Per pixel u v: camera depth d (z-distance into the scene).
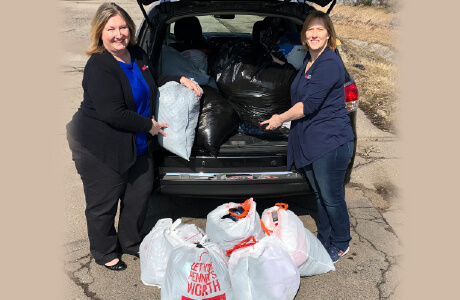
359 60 9.28
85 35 13.05
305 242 3.04
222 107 3.33
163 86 3.12
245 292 2.65
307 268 3.06
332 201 3.13
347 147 2.99
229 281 2.71
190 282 2.64
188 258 2.69
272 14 3.69
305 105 2.85
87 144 2.85
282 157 3.31
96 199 3.00
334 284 3.10
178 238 2.93
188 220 3.88
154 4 4.12
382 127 6.02
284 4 3.66
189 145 3.10
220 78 3.49
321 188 3.11
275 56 3.58
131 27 2.81
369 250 3.48
